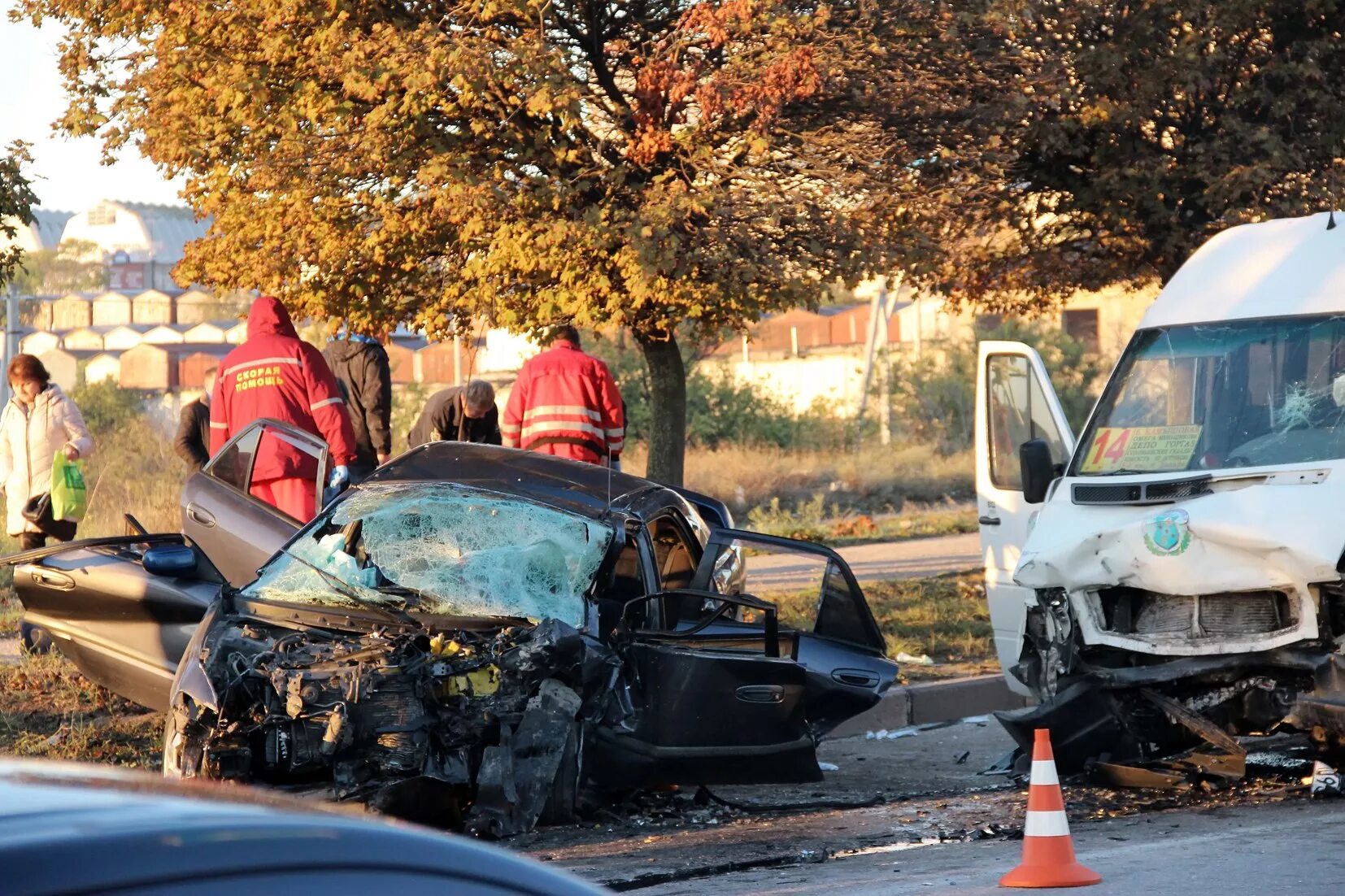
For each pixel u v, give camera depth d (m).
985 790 18.55
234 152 25.05
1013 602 21.23
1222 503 16.67
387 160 23.95
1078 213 32.25
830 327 117.00
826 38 24.66
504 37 24.81
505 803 14.31
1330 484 16.53
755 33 25.02
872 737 23.17
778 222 25.31
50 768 4.57
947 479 67.31
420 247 25.97
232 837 3.77
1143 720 17.27
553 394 24.42
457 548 16.97
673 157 26.34
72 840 3.54
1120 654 17.27
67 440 26.62
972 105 26.33
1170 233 31.00
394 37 23.28
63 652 18.97
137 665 18.16
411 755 14.05
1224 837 14.66
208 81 23.91
